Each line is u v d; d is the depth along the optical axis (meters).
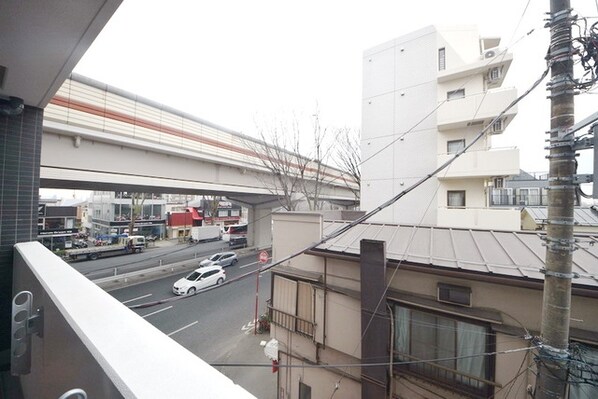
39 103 3.26
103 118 7.73
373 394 3.86
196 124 10.68
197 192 14.52
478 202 10.11
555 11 2.24
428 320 3.76
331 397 4.50
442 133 11.12
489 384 3.24
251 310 10.96
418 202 11.52
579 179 2.11
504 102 9.15
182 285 12.18
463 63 11.17
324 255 4.52
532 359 3.03
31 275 1.85
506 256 3.58
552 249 2.23
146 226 30.02
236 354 7.82
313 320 4.79
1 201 3.10
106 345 0.74
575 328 2.91
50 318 1.26
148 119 8.94
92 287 1.32
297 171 12.44
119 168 8.70
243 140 12.69
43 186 9.70
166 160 10.23
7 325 3.07
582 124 1.99
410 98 12.13
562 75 2.20
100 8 1.64
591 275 2.93
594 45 2.07
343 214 7.56
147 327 0.88
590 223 10.02
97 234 27.34
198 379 0.60
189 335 8.90
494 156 9.14
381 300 3.83
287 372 5.15
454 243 4.14
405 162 12.04
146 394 0.53
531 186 18.44
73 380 0.91
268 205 23.66
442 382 3.54
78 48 2.06
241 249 21.98
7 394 2.54
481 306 3.41
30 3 1.56
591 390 2.79
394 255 4.00
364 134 13.45
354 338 4.31
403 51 12.49
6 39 1.93
